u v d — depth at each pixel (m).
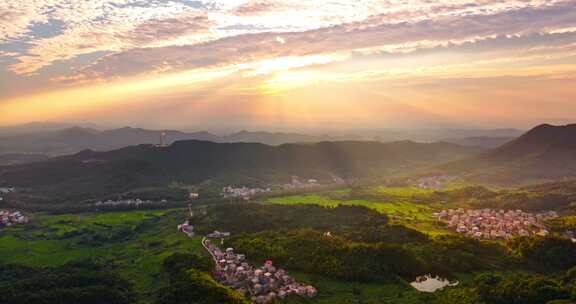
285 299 169.88
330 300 169.25
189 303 160.88
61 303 167.88
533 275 181.50
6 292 176.12
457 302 158.25
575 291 151.88
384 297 171.25
